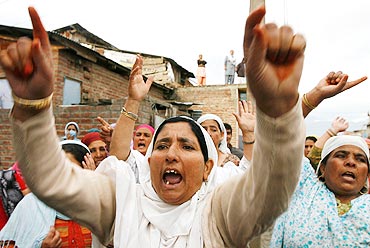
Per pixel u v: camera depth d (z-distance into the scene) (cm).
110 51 1862
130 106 267
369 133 1088
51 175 117
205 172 168
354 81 217
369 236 209
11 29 902
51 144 112
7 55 94
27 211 231
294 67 89
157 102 933
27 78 96
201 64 2128
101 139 377
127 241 140
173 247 146
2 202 258
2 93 961
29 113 103
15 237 226
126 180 152
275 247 222
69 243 232
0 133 723
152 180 159
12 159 714
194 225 147
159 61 1852
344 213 225
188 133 161
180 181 154
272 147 101
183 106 1538
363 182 231
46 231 226
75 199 130
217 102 1709
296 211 227
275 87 90
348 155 229
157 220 151
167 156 154
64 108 738
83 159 268
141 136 409
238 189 126
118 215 143
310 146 458
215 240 140
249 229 122
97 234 150
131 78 272
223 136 376
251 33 87
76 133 611
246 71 89
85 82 1105
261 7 84
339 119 299
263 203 111
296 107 97
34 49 91
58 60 987
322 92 218
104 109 720
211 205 147
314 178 242
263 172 107
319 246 213
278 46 86
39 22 93
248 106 276
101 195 145
